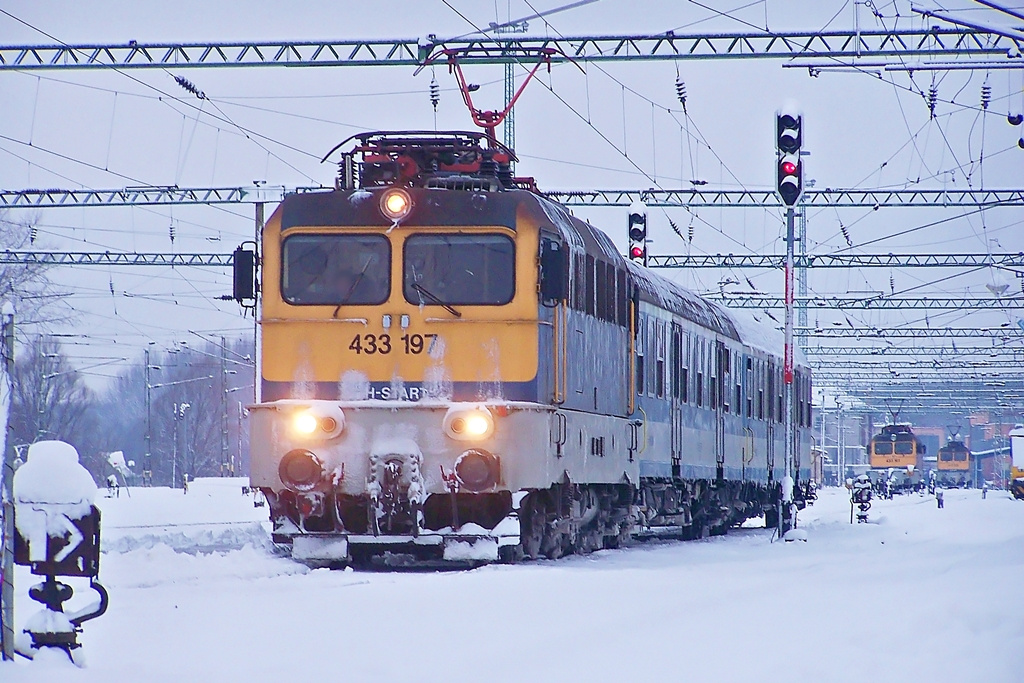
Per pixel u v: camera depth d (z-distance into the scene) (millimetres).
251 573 42719
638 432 65500
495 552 47125
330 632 28188
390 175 51750
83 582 38406
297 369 48625
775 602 35594
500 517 47875
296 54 89688
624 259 64750
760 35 85812
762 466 99438
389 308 48406
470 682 22625
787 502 75250
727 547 66625
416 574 41844
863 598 36469
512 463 47156
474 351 48156
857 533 84250
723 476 86438
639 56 86812
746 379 94750
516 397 47969
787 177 73312
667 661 25109
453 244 48625
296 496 47969
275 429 47812
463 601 34000
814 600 36062
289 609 31891
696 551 62219
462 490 46625
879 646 27219
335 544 47531
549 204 52531
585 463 55156
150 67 90375
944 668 24422
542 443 48656
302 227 49000
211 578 41156
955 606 32094
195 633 27781
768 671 23953
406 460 46938
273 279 49125
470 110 64188
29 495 24391
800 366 117875
